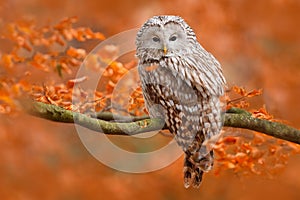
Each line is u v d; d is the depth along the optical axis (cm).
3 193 1439
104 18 1483
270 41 1534
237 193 1617
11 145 1423
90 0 1462
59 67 1164
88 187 1541
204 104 1009
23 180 1450
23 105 927
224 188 1628
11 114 945
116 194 1558
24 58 1142
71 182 1512
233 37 1473
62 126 1595
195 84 1009
